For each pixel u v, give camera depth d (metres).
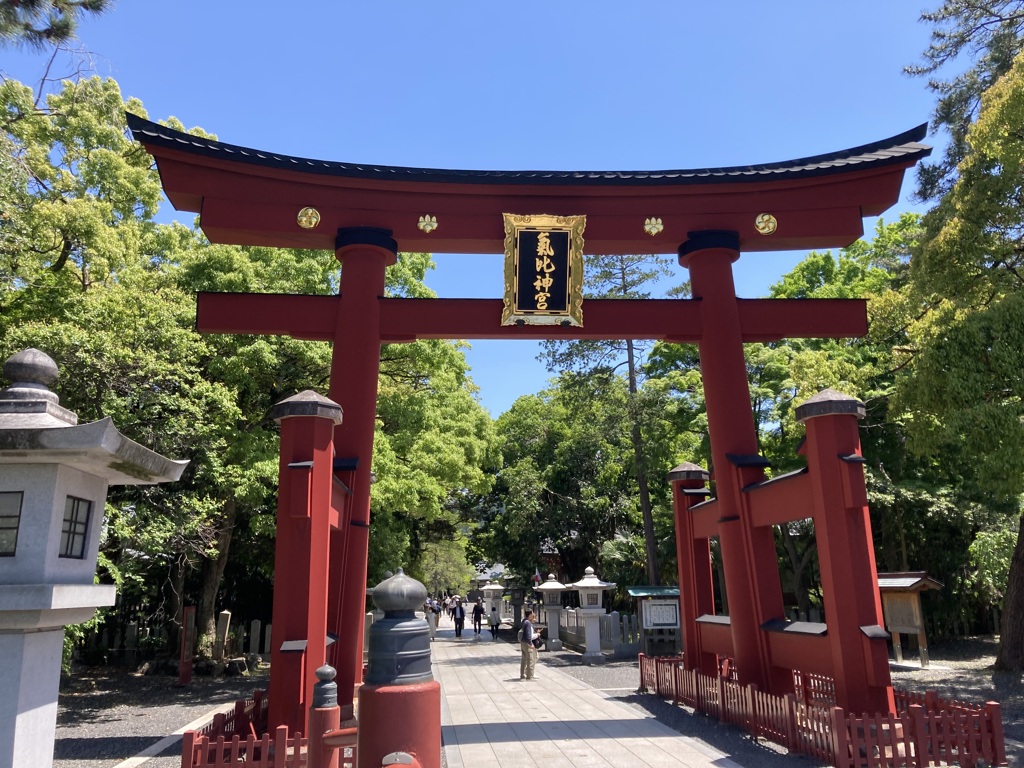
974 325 11.26
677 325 10.35
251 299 9.82
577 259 10.13
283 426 7.54
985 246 12.31
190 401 11.95
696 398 21.89
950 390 11.31
